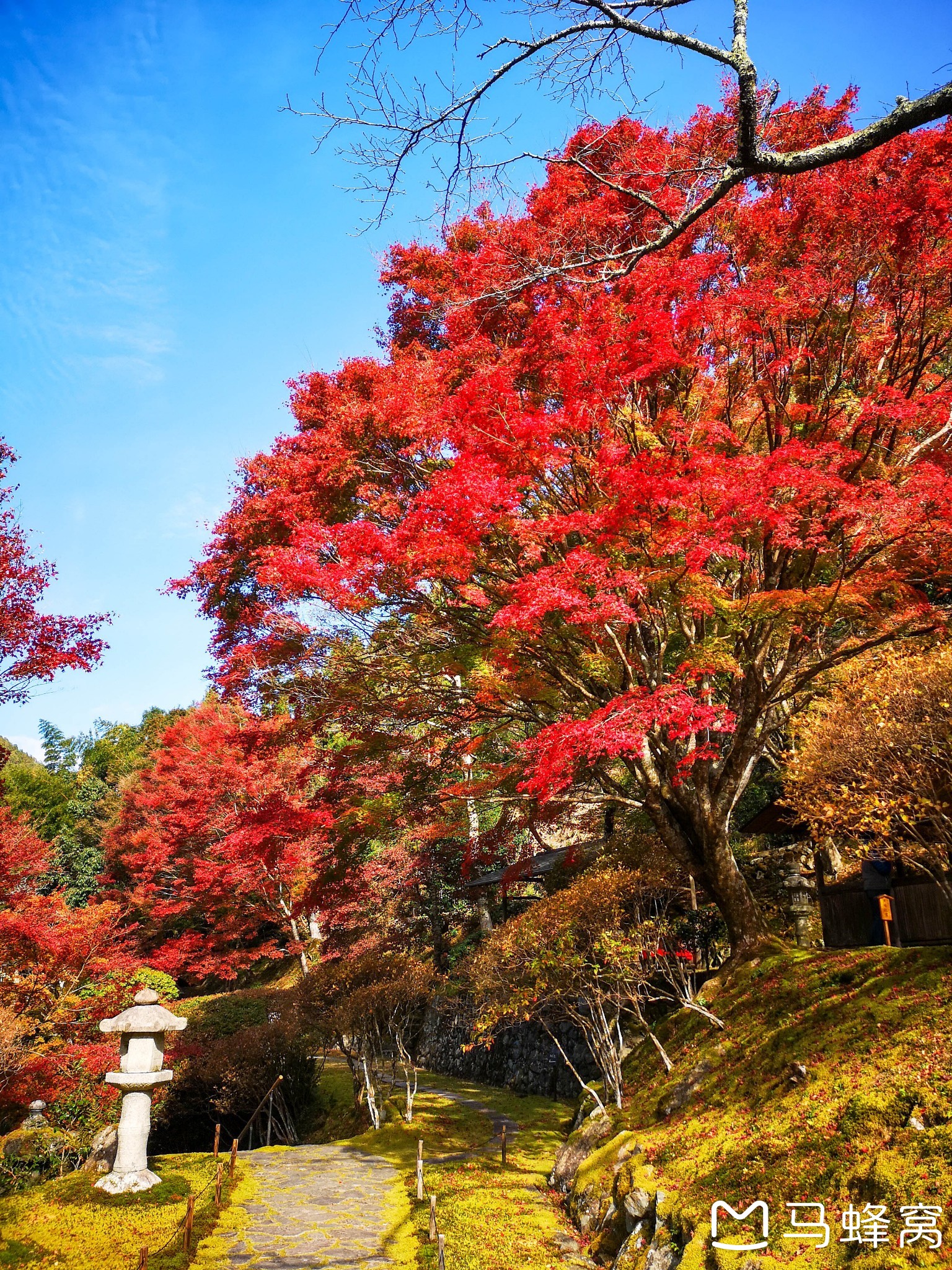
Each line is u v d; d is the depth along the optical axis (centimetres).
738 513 831
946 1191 485
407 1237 869
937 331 945
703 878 1157
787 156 454
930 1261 450
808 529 917
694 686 961
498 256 970
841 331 961
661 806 1188
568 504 1052
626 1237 729
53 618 1177
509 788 1388
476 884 2423
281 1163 1262
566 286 1023
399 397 1079
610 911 1121
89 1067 1364
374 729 1254
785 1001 891
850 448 930
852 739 812
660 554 870
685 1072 908
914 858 874
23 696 1217
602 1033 1209
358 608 1034
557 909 1150
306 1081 1986
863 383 1034
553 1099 1681
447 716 1277
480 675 1110
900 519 818
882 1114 582
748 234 1002
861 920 1166
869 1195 526
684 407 1059
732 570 1086
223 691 1206
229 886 3123
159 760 3453
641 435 987
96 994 1522
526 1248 777
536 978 1146
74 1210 922
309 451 1166
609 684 1105
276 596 1121
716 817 1134
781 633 1049
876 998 764
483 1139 1405
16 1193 1005
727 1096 796
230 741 1270
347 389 1220
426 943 2847
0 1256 780
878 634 1116
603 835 2038
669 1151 763
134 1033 1066
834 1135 604
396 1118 1595
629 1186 756
